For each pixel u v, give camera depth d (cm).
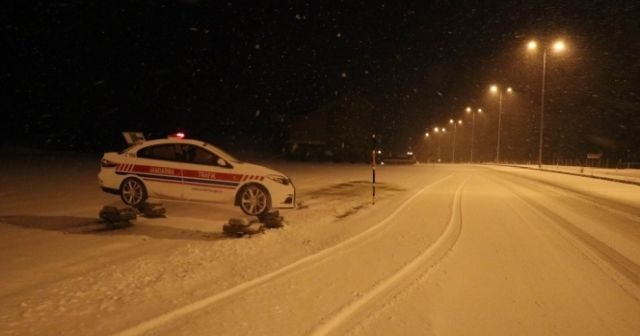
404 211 1578
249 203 1302
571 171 4512
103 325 557
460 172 4522
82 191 1800
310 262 872
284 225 1205
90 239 1002
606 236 1208
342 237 1091
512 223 1384
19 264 805
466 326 596
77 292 667
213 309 619
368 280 768
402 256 938
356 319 607
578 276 824
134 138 1502
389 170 4412
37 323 559
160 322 572
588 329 595
